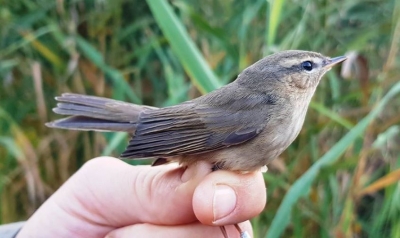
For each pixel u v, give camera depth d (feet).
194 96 0.80
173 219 0.51
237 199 0.47
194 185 0.50
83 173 0.56
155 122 0.55
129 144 0.53
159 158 0.53
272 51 0.71
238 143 0.53
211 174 0.49
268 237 0.57
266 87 0.56
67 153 0.82
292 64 0.57
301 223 0.74
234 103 0.55
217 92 0.57
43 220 0.56
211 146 0.53
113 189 0.54
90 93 0.86
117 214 0.54
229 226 0.52
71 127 0.58
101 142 0.82
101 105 0.60
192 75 0.62
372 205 0.82
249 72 0.58
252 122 0.54
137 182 0.53
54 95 0.85
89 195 0.55
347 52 0.76
